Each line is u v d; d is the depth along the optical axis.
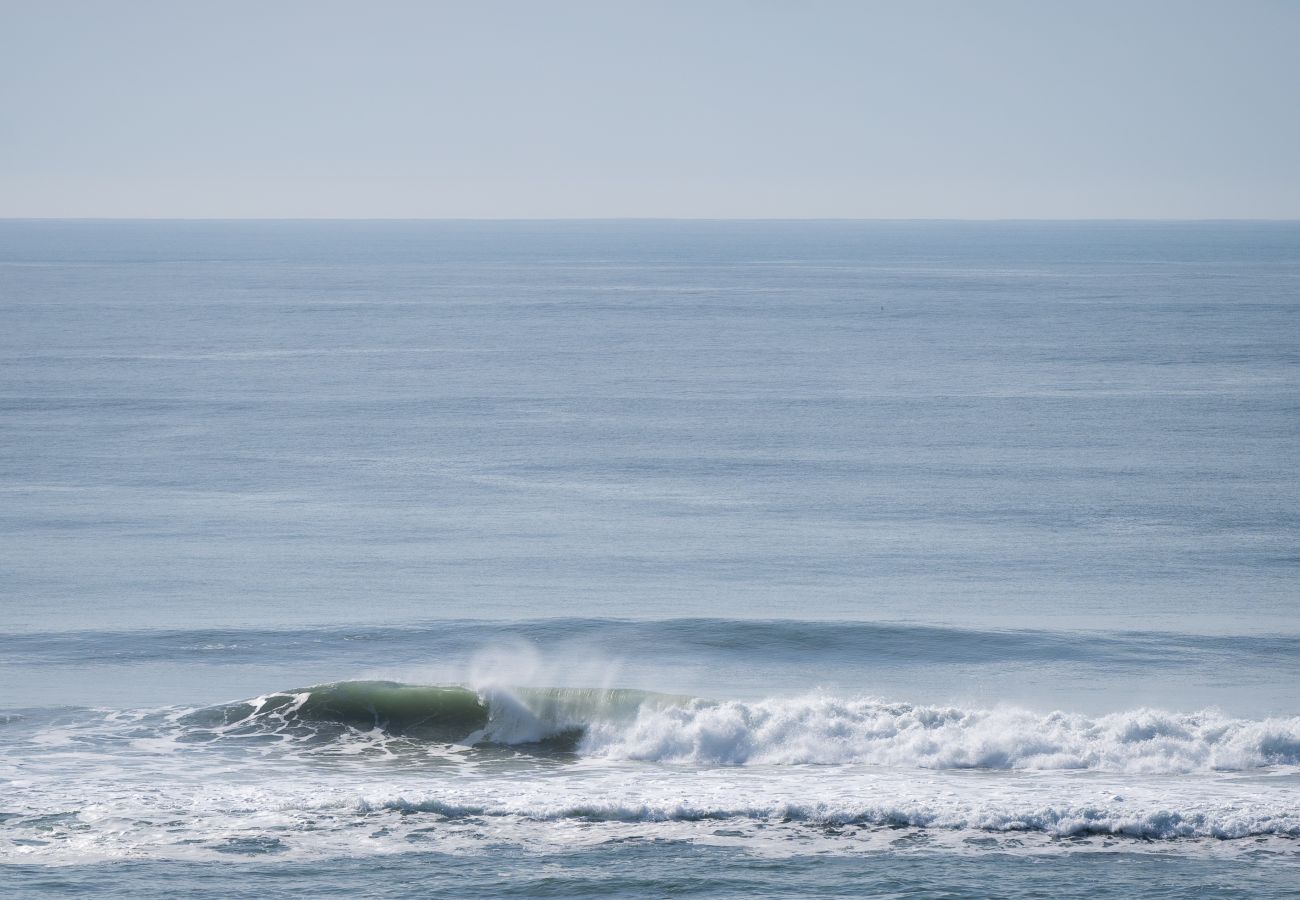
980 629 136.50
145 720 105.19
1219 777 92.19
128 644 130.50
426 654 128.00
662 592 157.38
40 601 151.00
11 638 132.50
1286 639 133.38
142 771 93.81
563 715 103.44
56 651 127.94
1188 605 150.12
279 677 120.31
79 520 199.38
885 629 134.50
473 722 103.38
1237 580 162.62
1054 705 112.81
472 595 155.50
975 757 95.81
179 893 73.94
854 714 101.12
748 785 91.12
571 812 85.88
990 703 113.69
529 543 184.88
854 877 76.44
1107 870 77.25
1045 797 87.38
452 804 86.62
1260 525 195.88
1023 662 125.25
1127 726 97.69
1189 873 76.81
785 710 101.19
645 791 89.94
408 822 84.38
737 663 125.56
